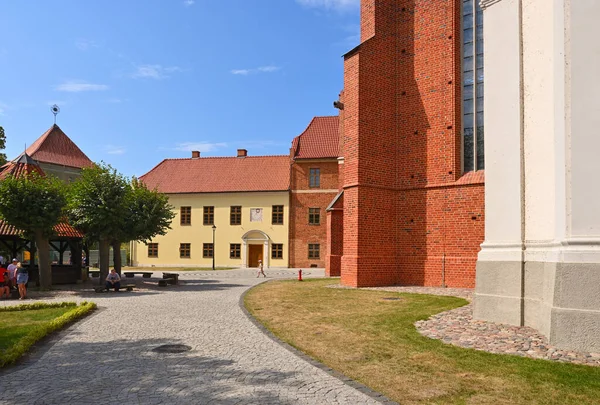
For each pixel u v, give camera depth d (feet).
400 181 68.18
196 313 43.75
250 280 91.61
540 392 19.94
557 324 27.43
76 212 76.48
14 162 92.58
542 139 33.37
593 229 27.07
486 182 37.04
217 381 22.08
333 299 51.88
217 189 161.07
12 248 83.87
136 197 92.38
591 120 27.50
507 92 36.06
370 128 66.44
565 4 28.73
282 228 153.38
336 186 149.59
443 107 65.21
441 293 55.88
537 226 33.40
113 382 22.02
